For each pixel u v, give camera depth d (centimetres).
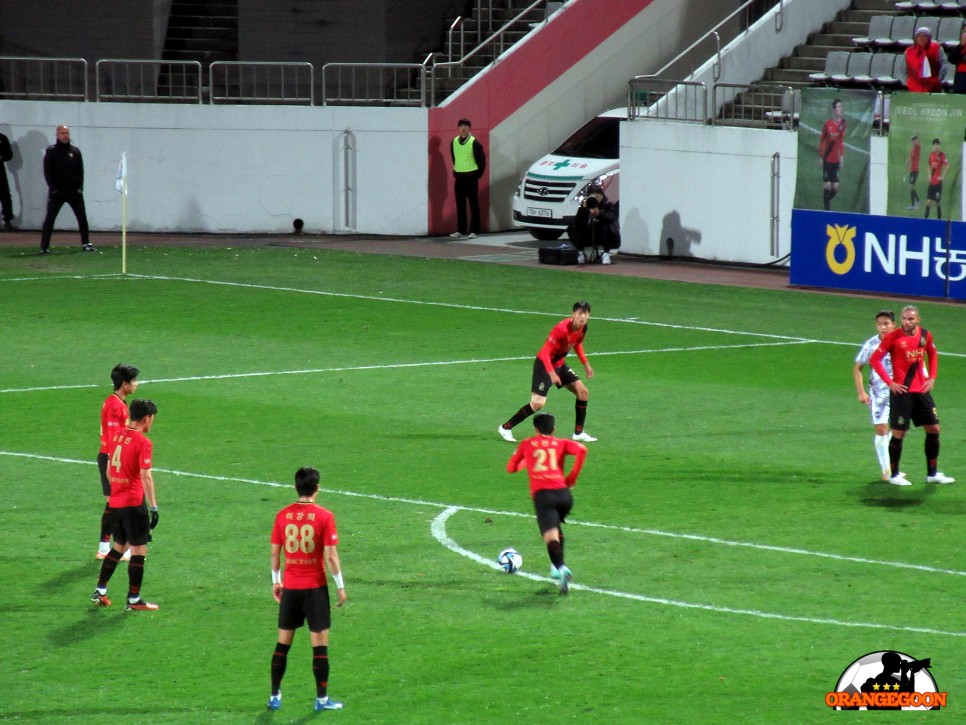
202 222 13400
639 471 6078
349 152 13288
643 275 11350
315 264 11700
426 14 15000
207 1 15462
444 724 3634
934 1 12306
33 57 14112
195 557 4988
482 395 7481
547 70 13925
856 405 7262
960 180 10119
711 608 4469
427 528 5300
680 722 3622
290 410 7144
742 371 8050
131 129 13262
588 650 4141
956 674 3925
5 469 6091
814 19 13450
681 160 12031
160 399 7369
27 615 4444
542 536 4706
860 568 4834
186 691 3881
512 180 13938
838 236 10656
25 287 10519
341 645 4206
